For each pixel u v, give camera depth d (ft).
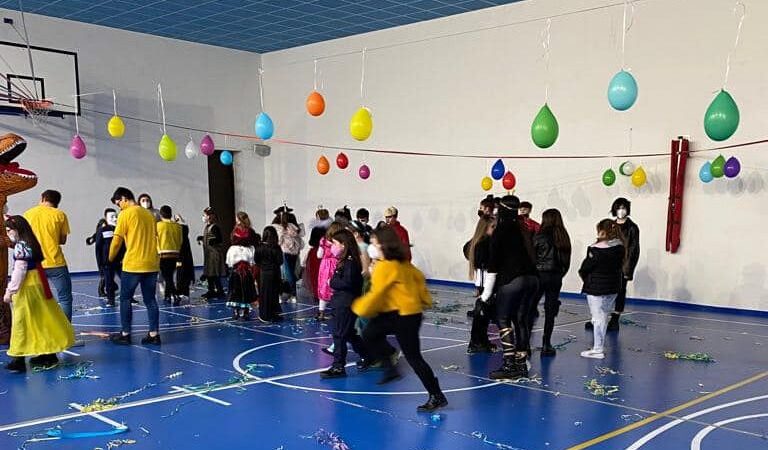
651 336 25.68
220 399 17.35
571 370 20.24
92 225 46.68
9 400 17.24
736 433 14.73
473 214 42.14
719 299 32.30
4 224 21.59
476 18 41.34
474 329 22.68
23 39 42.88
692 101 32.89
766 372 20.06
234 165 55.01
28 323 20.06
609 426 15.17
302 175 53.16
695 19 32.63
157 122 49.83
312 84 51.78
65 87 43.57
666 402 17.02
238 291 29.19
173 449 13.79
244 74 54.70
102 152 47.03
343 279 19.48
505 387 18.39
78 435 14.52
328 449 13.74
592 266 21.66
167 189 50.55
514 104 39.73
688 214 33.22
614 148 35.70
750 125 31.12
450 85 42.88
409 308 15.80
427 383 16.12
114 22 45.73
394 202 46.60
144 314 30.66
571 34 37.09
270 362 21.48
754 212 31.17
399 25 45.39
